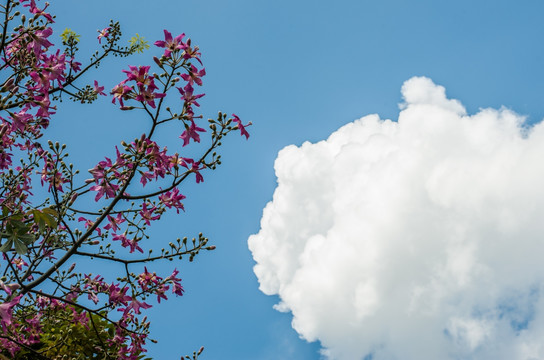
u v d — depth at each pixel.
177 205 5.50
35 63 5.01
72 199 5.00
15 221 4.18
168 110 4.55
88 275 5.82
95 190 4.91
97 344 5.98
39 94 5.32
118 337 5.58
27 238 4.23
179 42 4.48
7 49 5.48
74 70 7.54
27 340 5.72
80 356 5.71
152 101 4.47
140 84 4.39
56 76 4.96
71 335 5.95
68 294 5.78
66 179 5.39
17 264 6.35
